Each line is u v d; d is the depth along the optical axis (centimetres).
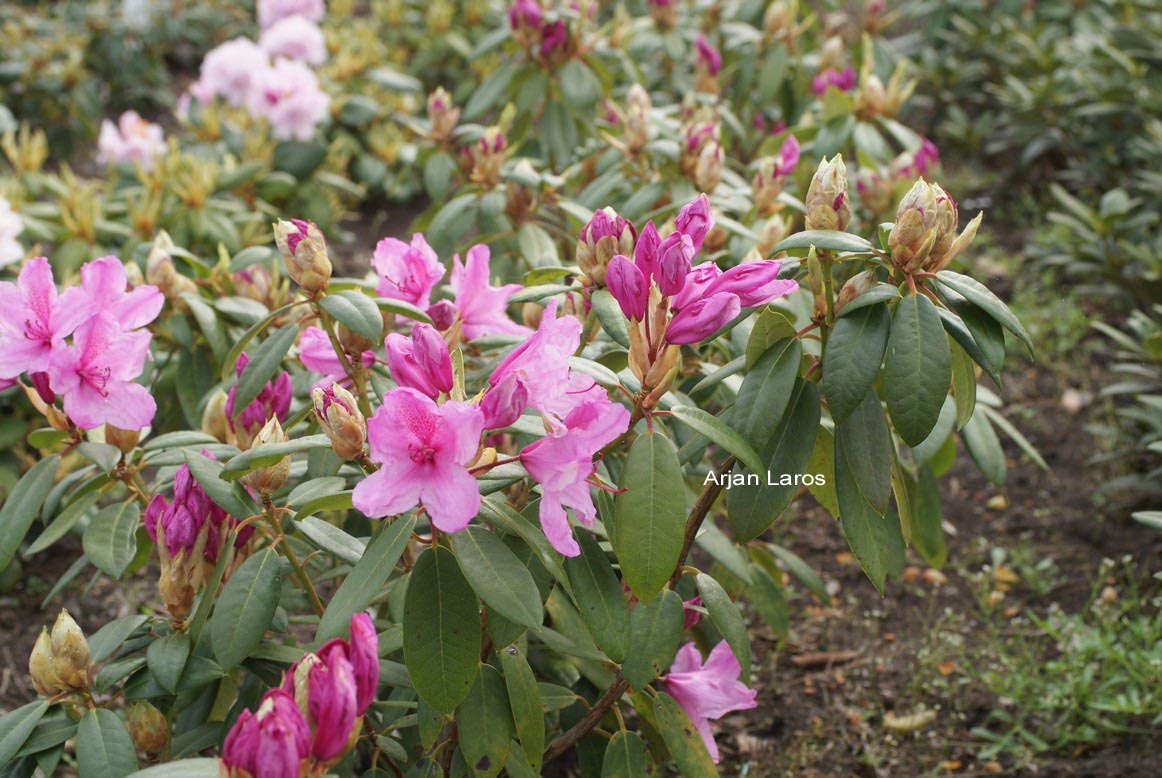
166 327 257
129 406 168
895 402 152
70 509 184
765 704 282
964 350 171
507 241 287
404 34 588
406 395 129
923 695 282
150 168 430
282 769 115
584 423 141
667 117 356
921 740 269
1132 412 322
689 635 243
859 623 308
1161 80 450
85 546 176
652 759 199
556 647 181
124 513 182
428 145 346
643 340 152
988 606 311
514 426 150
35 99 557
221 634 158
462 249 282
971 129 527
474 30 585
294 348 219
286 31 483
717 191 262
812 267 163
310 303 175
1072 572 322
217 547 172
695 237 157
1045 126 491
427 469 133
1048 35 540
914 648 299
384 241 181
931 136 560
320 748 120
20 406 327
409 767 194
